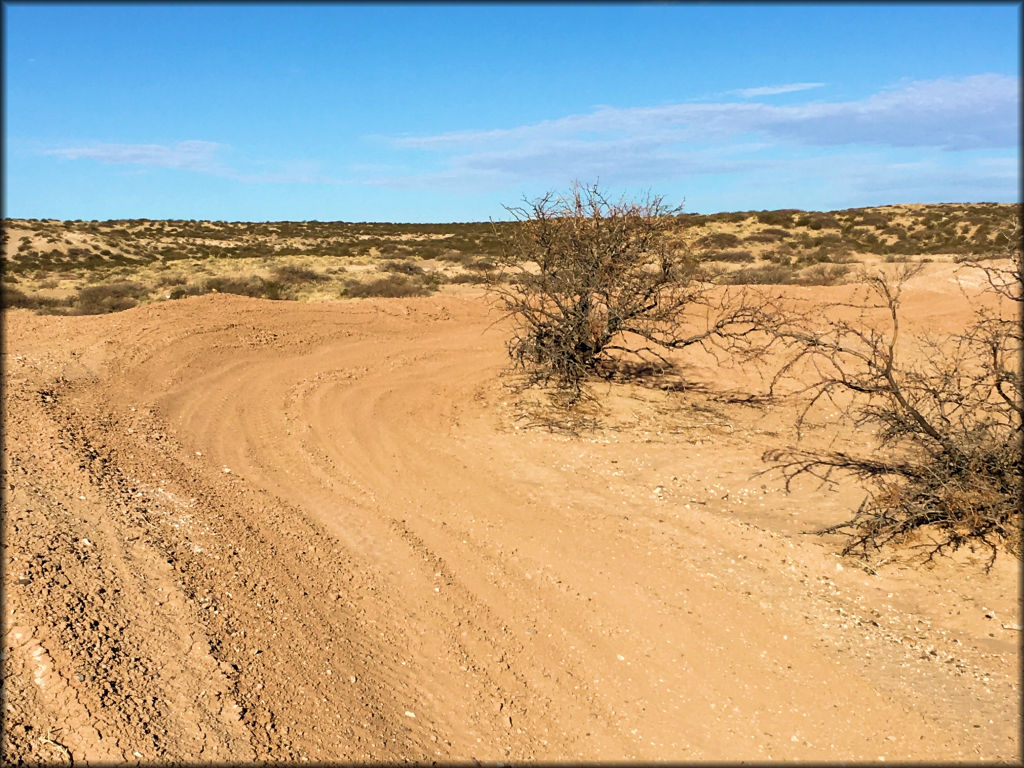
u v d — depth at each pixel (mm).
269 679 4957
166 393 11734
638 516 8352
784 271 31406
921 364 14289
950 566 7129
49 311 25547
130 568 5906
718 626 6363
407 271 38406
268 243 58844
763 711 5387
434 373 14242
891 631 6277
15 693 4203
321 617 5961
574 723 5258
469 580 7008
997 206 51938
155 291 31234
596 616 6516
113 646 4809
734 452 10320
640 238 12367
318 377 13445
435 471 9664
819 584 6973
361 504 8562
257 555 6797
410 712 5078
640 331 12812
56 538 6086
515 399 12586
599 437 10867
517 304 13188
